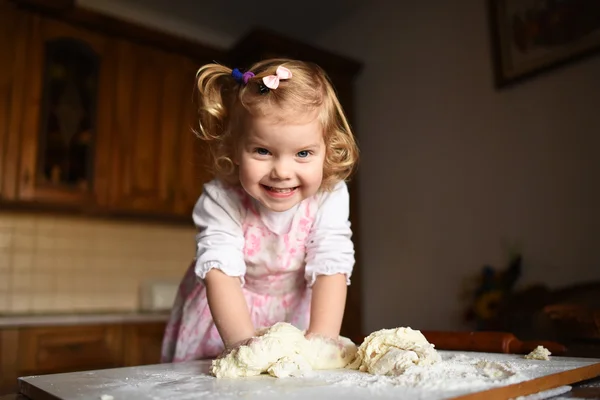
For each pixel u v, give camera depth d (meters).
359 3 2.63
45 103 2.11
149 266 2.63
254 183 0.72
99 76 2.26
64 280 2.38
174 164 2.42
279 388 0.49
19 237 2.29
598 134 1.63
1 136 2.01
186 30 2.78
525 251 1.83
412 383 0.49
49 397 0.49
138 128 2.34
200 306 0.96
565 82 1.75
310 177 0.73
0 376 1.73
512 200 1.90
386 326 2.37
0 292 2.22
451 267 2.12
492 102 2.01
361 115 2.63
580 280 1.65
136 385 0.53
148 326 2.17
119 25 2.26
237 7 2.63
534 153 1.83
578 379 0.55
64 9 2.12
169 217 2.43
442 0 2.27
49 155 2.13
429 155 2.26
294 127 0.69
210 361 0.77
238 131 0.76
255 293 0.96
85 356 1.97
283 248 0.90
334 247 0.85
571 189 1.70
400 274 2.34
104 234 2.52
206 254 0.80
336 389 0.48
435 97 2.26
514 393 0.46
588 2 1.68
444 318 2.13
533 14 1.86
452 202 2.14
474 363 0.60
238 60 2.46
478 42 2.09
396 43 2.48
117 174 2.26
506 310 1.66
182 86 2.49
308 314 0.98
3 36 2.04
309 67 0.80
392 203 2.42
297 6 2.64
